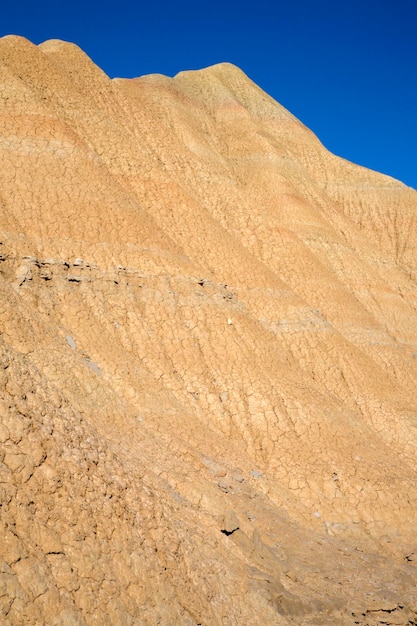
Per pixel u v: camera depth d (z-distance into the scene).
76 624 11.86
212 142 53.16
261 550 18.81
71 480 14.22
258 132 54.81
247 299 34.34
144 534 15.05
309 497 25.11
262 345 31.00
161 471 19.84
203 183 41.50
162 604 13.91
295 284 39.41
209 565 16.19
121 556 13.90
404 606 19.44
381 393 34.34
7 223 27.97
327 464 26.70
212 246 35.44
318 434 28.06
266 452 26.72
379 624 18.31
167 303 29.77
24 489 13.11
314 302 39.19
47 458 14.12
